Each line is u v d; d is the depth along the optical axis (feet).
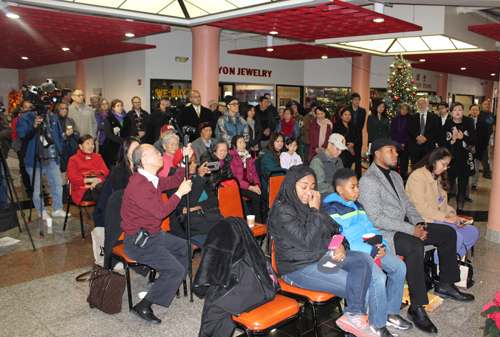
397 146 11.69
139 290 12.73
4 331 10.13
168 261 10.51
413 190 13.05
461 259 13.44
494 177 17.85
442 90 72.13
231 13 21.11
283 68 50.98
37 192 19.93
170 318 10.96
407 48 35.24
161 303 10.55
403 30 26.53
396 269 10.33
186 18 22.36
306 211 9.36
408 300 11.54
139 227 10.59
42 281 13.23
